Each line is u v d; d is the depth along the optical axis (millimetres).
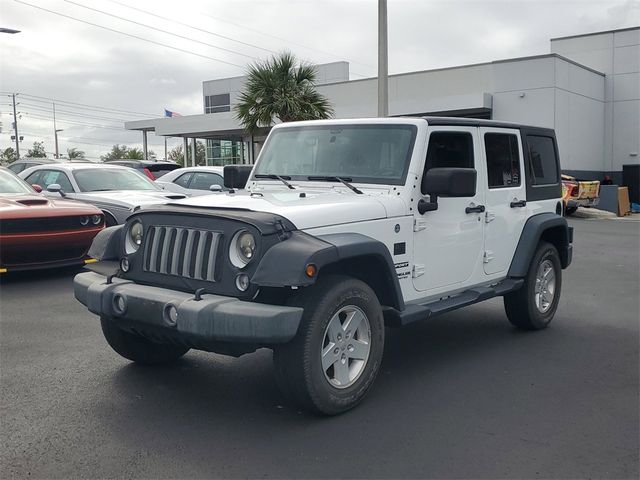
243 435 4074
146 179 12391
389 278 4641
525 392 4883
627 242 14984
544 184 6812
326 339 4285
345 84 30266
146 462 3703
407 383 5078
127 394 4785
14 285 8992
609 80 29641
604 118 29828
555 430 4176
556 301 6949
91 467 3641
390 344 6258
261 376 5211
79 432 4109
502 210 6035
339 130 5484
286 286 3891
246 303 3898
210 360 5633
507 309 6660
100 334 6445
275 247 3951
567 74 26031
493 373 5340
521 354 5906
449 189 4715
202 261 4207
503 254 6113
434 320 7242
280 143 5836
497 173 6031
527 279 6438
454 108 26203
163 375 5215
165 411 4461
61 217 8883
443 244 5316
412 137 5105
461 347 6141
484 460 3750
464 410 4516
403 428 4191
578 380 5168
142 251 4555
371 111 28703
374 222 4629
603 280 9883
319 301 4125
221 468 3639
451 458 3771
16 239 8523
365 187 5109
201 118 33750
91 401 4641
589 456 3807
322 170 5430
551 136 7020
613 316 7449
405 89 28625
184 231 4344
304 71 20984
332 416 4367
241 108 21156
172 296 4086
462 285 5605
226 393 4816
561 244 6996
